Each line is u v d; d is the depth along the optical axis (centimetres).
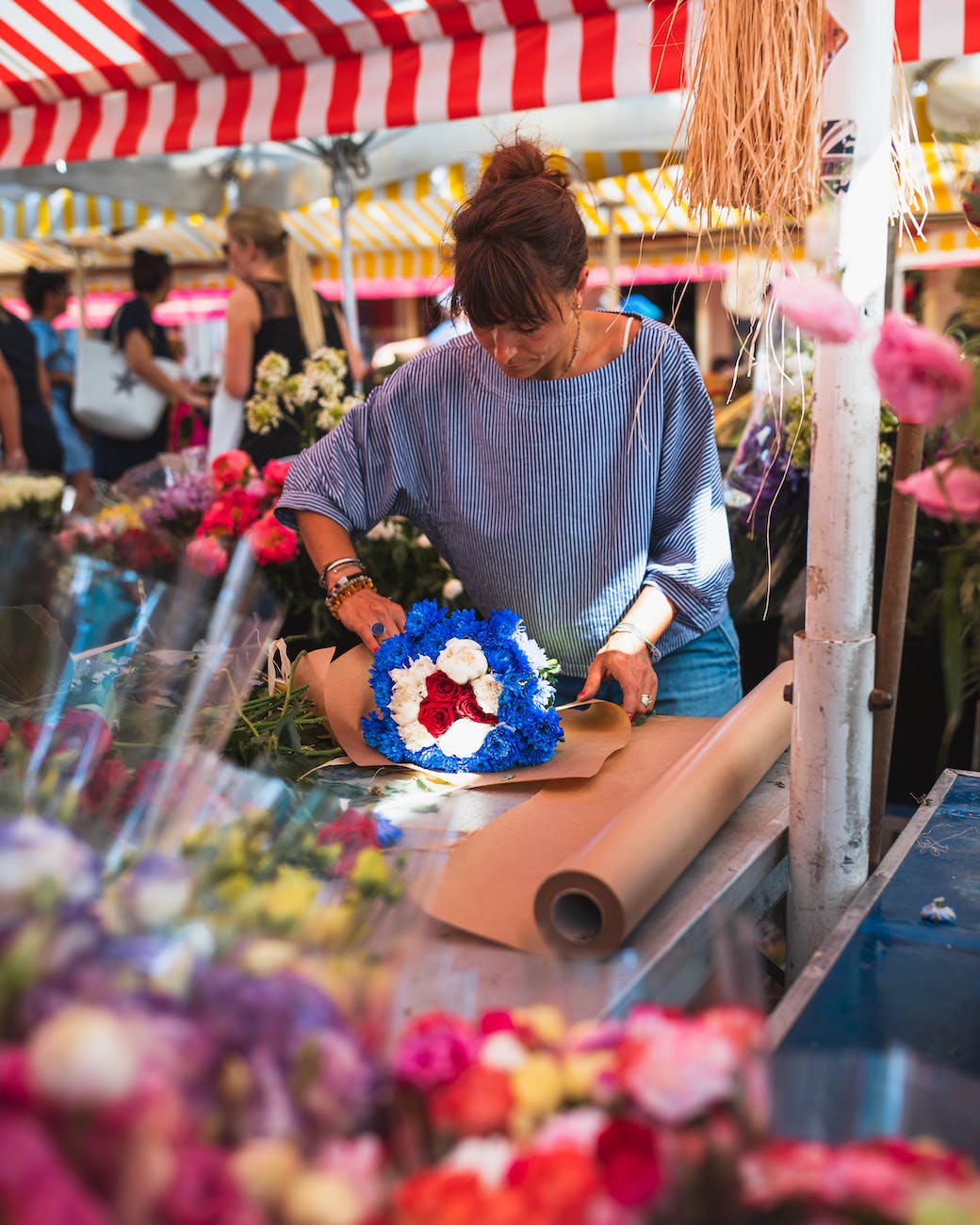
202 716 140
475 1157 72
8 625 142
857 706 144
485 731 167
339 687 184
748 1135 68
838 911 148
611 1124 69
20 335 513
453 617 176
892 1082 77
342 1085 69
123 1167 58
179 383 494
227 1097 65
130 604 153
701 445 191
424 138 517
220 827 99
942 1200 61
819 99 139
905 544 154
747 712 169
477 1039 83
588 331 190
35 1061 57
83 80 386
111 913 75
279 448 375
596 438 189
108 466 498
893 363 95
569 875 117
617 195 622
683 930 124
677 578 191
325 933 84
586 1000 106
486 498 197
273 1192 62
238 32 351
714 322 849
